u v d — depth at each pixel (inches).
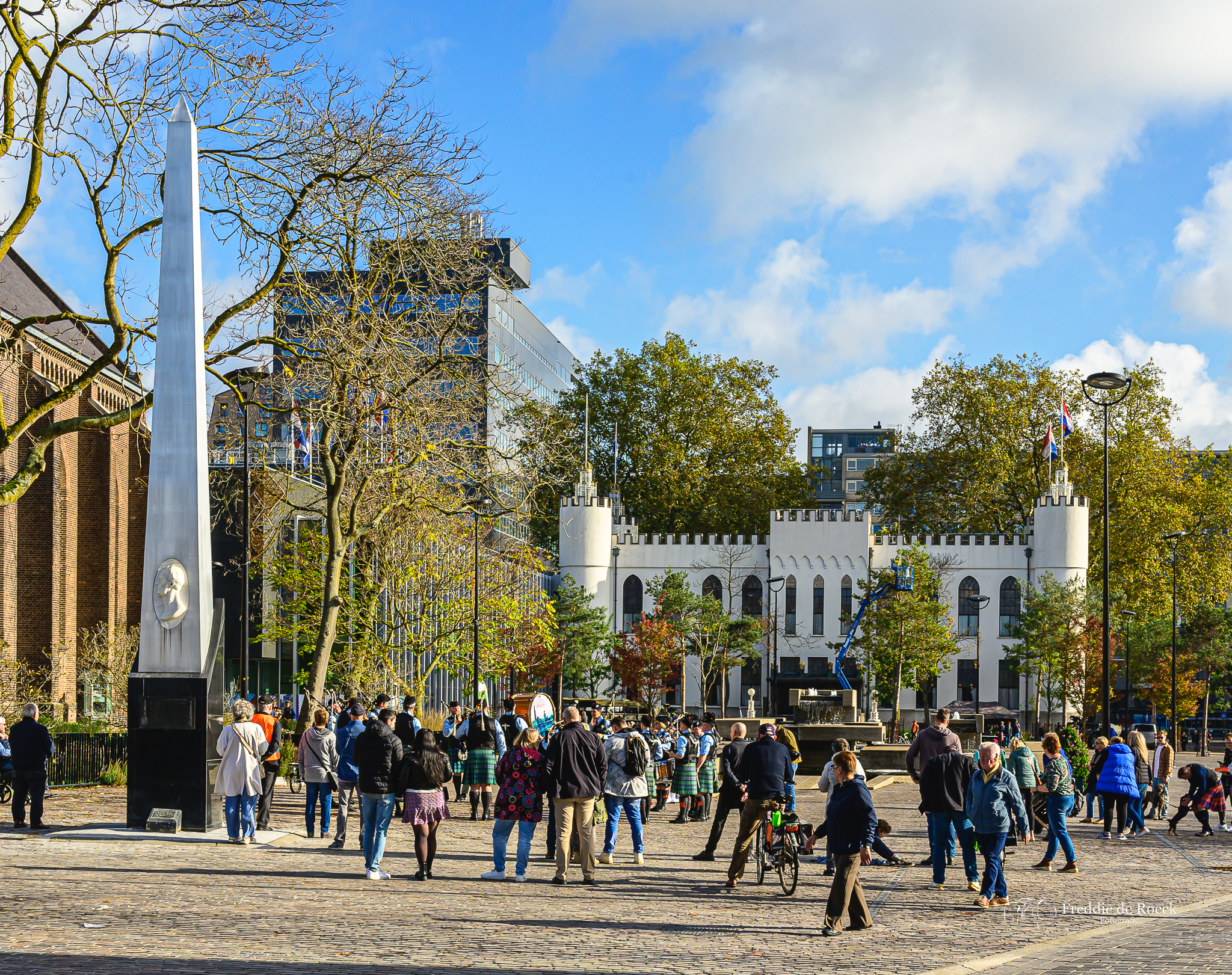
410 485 1164.5
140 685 762.8
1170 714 3270.2
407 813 615.2
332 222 960.3
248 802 729.0
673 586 3329.2
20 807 770.2
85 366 2192.4
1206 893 651.5
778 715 3223.4
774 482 3718.0
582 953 432.1
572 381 4736.7
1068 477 3304.6
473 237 1020.5
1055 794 734.5
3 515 1893.5
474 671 1632.6
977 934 499.5
